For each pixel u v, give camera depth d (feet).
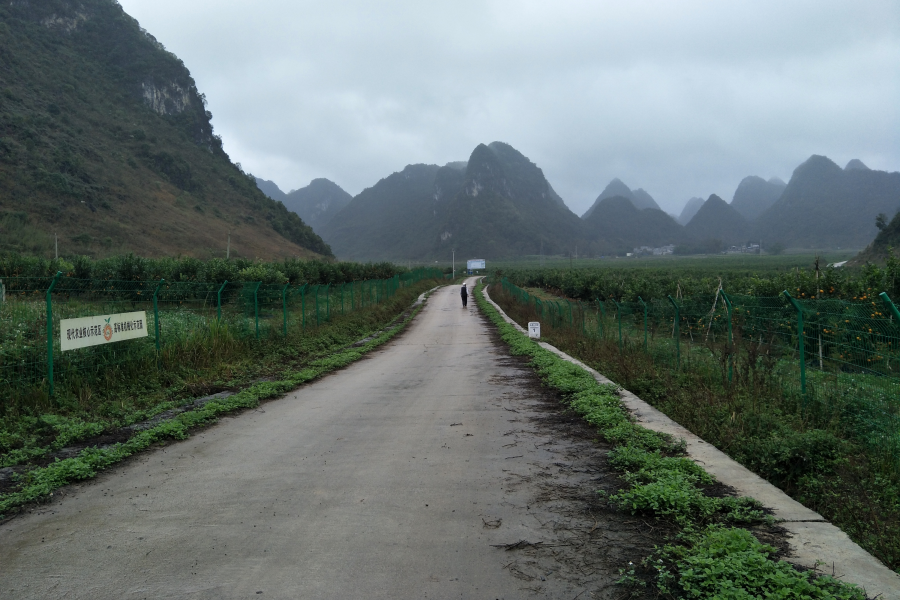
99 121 349.82
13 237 191.01
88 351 31.04
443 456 20.10
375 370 44.93
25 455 20.33
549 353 47.26
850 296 40.88
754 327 30.27
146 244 249.14
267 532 13.78
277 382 35.45
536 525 13.88
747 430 21.04
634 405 26.84
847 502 14.79
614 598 10.46
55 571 11.99
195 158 400.67
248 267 96.17
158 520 14.66
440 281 293.64
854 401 20.62
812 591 9.87
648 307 51.98
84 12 445.78
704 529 13.03
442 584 11.15
